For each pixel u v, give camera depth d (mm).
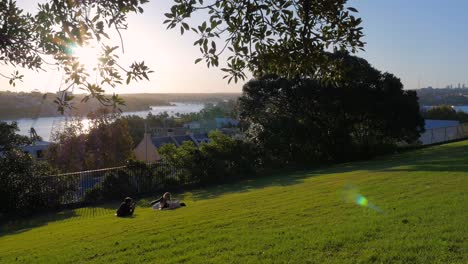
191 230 8812
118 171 22828
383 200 10039
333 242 6617
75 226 12562
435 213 7895
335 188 13445
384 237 6625
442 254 5602
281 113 35656
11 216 18984
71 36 3410
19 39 4094
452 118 87500
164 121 104562
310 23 4152
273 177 25156
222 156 26328
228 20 3904
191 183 25109
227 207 12078
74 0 3375
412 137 38000
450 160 19000
